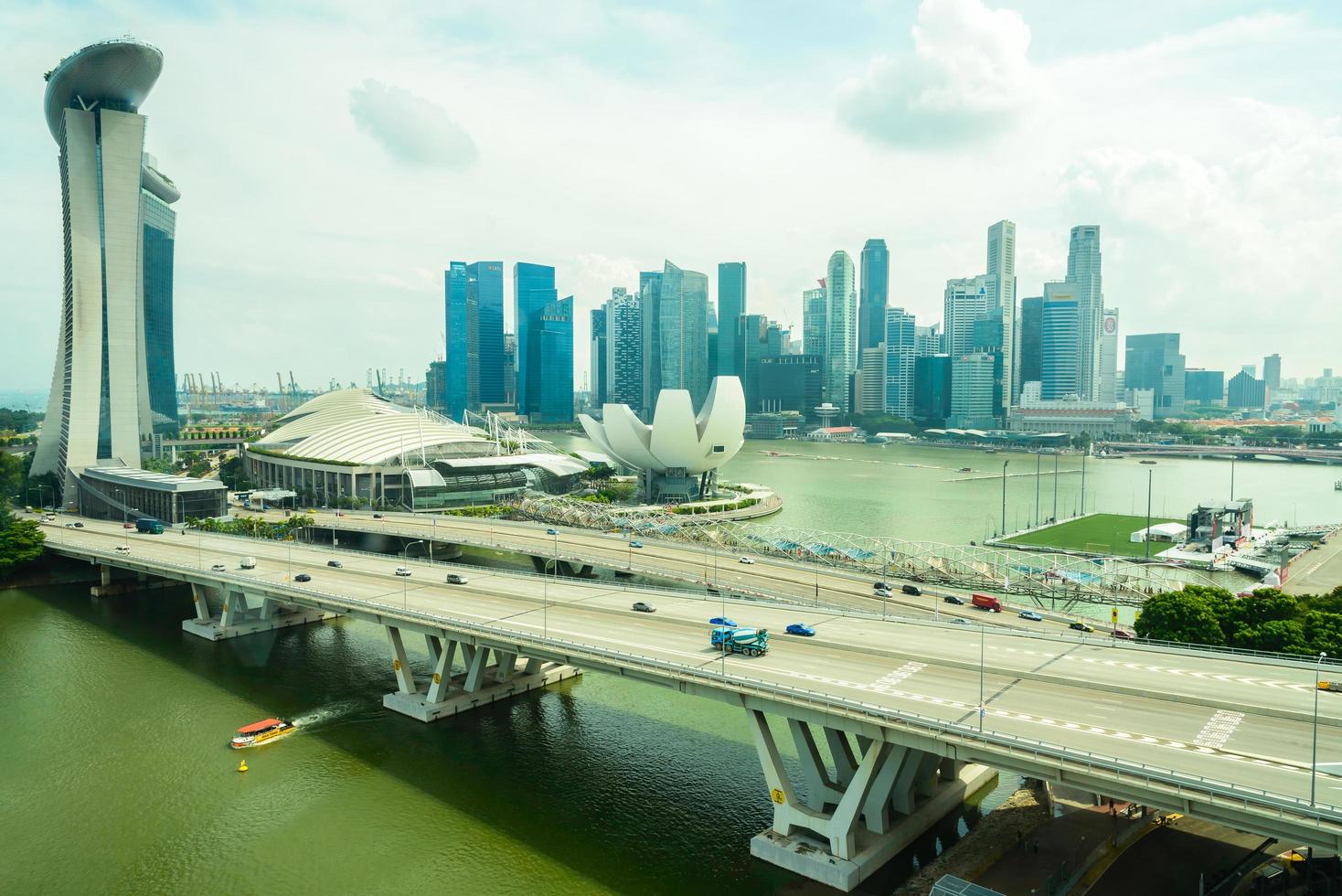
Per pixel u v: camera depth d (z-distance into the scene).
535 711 110.25
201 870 74.56
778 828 76.94
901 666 81.50
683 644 90.75
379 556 161.00
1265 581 165.75
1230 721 66.00
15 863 75.88
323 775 92.00
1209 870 68.06
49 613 162.38
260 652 136.62
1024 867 70.75
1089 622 119.94
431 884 71.88
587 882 71.75
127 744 100.38
